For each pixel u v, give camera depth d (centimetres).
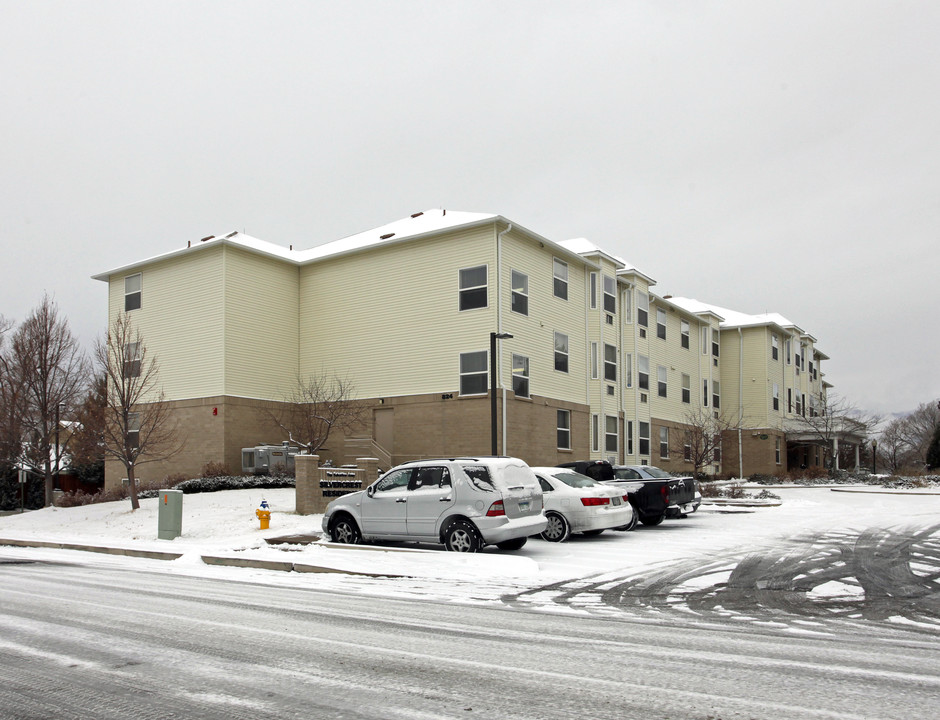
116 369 2666
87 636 753
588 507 1598
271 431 2989
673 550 1472
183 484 2542
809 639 734
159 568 1385
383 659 654
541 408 2897
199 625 810
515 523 1389
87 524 2258
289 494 2489
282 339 3105
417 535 1453
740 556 1373
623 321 3703
